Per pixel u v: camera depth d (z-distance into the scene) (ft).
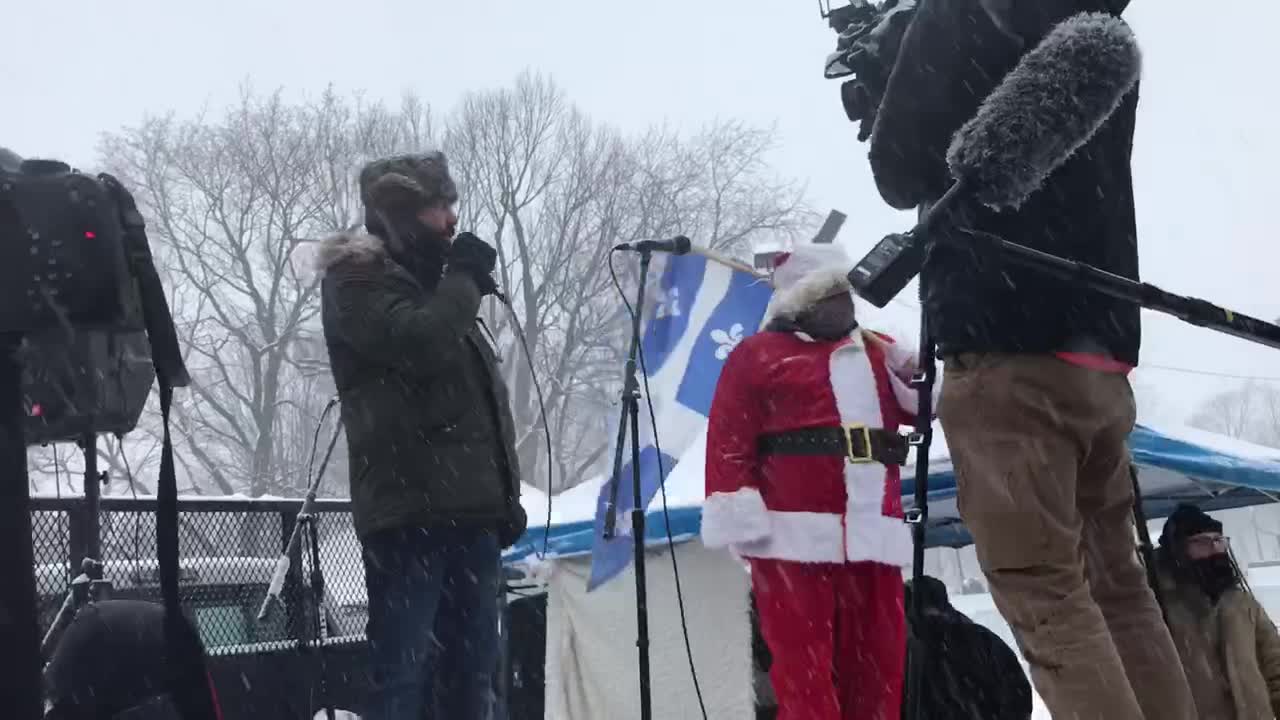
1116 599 7.50
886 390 13.00
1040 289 7.00
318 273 11.24
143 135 89.20
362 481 10.93
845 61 9.55
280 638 13.97
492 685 11.25
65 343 7.72
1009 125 6.61
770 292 17.17
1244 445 22.53
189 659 7.34
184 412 85.97
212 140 90.84
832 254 13.29
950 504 22.26
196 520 13.69
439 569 10.92
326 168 92.02
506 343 95.35
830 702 11.96
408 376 10.85
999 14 7.13
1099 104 6.62
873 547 12.19
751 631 20.93
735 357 12.86
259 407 87.45
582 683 22.79
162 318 7.31
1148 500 25.73
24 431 6.82
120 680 7.76
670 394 17.20
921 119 7.43
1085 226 7.36
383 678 10.69
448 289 11.09
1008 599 6.93
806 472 12.37
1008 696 16.11
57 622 9.78
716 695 21.59
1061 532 6.86
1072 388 6.95
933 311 7.29
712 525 12.22
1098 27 6.65
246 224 90.99
